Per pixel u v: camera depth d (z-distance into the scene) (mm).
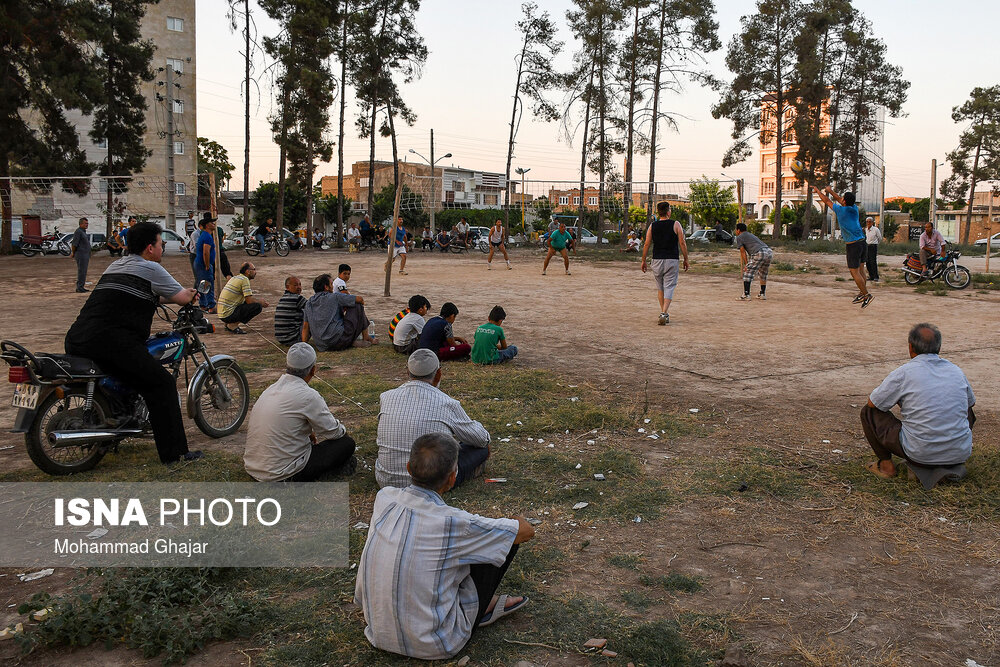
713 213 56312
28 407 4855
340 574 3713
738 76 41219
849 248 13422
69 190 34562
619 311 13258
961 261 27609
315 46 38500
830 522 4324
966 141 51125
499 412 6594
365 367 8648
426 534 3002
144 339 5176
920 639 3146
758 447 5645
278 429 4797
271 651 3105
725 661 2971
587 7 40500
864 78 44812
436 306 14062
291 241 37562
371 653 3068
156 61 53094
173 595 3414
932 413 4711
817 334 10602
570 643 3137
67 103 30859
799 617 3324
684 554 3947
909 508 4500
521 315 12758
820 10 41625
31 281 19359
